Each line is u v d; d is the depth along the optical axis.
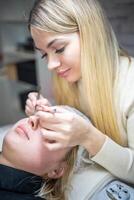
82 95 1.10
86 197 0.99
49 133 0.81
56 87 1.24
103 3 1.99
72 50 0.96
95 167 1.05
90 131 0.85
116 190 0.95
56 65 0.98
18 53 2.51
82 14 0.95
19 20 2.36
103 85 0.99
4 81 2.66
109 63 1.00
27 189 1.01
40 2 0.97
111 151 0.90
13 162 1.00
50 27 0.92
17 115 2.63
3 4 2.42
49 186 1.06
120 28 1.98
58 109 0.88
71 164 1.05
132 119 0.96
